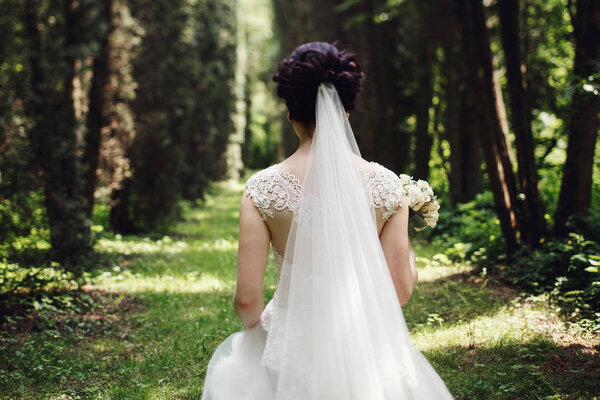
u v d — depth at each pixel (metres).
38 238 7.16
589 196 6.75
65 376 4.12
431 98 13.60
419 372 1.85
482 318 5.22
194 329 5.32
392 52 14.25
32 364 4.35
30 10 7.10
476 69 7.20
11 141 6.71
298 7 15.86
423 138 13.53
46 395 3.77
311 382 1.71
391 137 13.98
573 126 6.65
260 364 1.80
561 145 10.41
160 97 12.35
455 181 12.44
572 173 6.72
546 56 9.95
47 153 7.35
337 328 1.73
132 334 5.32
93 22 7.95
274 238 1.81
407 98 14.74
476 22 7.13
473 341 4.51
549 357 4.14
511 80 7.07
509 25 6.99
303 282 1.76
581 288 5.71
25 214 6.75
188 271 8.28
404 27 14.06
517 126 7.07
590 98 6.36
